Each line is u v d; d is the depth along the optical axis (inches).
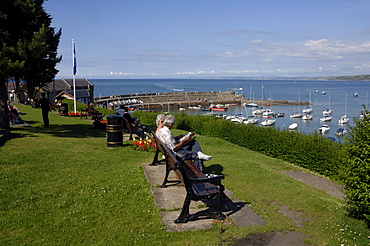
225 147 632.4
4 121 607.5
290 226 228.5
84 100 2935.5
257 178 361.7
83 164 378.0
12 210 237.1
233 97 5900.6
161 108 4810.5
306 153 529.0
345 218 256.4
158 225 218.2
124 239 197.9
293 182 375.9
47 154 419.5
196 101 5290.4
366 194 243.1
